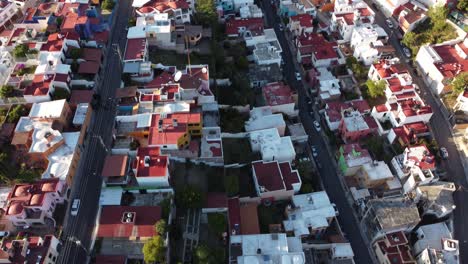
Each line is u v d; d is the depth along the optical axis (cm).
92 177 10162
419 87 14300
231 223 9906
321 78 13638
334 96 13275
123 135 10550
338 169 12212
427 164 11262
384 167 11538
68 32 12388
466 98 12812
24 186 9075
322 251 10412
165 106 10894
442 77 13562
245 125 12025
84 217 9462
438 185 11125
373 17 15250
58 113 10350
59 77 11150
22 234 8825
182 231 9512
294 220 10356
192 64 12719
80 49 12112
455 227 11150
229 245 9612
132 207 9250
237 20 14950
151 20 12888
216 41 13775
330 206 10650
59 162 9744
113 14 14275
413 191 11138
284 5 16075
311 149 12656
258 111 12381
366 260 10644
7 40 12756
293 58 15162
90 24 12888
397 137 12206
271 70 13688
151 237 8838
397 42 15862
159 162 9688
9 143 10162
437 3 16275
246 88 12719
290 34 15838
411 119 12231
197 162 10638
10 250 8181
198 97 11506
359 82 14012
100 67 12381
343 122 12406
